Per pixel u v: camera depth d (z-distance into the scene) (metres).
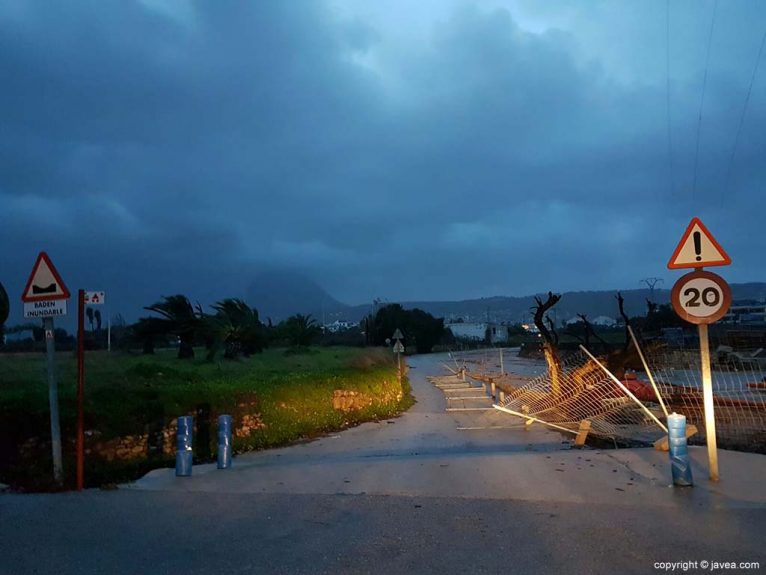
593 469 10.23
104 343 49.12
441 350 94.44
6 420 11.71
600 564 5.94
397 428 20.78
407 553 6.31
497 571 5.79
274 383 20.08
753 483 8.98
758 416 16.39
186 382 20.06
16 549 6.56
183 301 33.34
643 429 15.95
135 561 6.17
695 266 9.03
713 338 31.36
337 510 8.02
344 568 5.91
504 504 8.19
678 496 8.39
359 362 30.09
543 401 19.39
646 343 22.03
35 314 9.90
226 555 6.32
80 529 7.29
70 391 14.09
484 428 19.47
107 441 12.94
